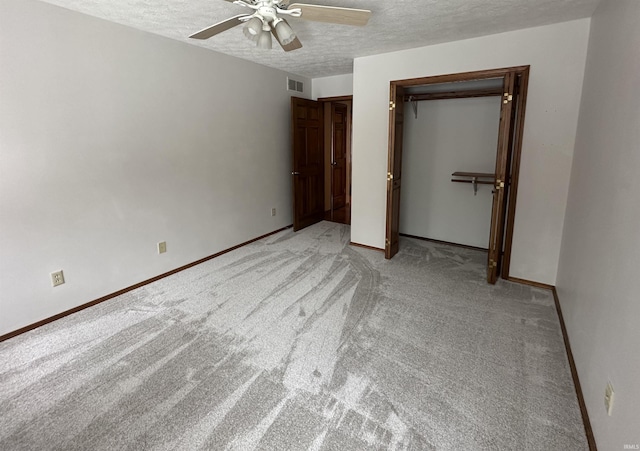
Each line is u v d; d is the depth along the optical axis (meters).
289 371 2.04
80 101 2.57
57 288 2.59
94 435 1.61
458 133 4.26
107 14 2.55
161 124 3.20
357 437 1.59
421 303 2.88
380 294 3.04
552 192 2.98
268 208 4.81
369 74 3.86
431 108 4.38
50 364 2.10
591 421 1.58
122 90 2.84
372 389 1.90
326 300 2.93
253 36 2.08
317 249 4.29
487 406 1.77
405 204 4.86
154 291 3.10
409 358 2.16
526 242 3.18
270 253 4.14
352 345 2.30
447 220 4.55
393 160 3.66
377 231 4.22
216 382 1.95
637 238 1.30
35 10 2.27
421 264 3.77
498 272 3.40
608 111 1.90
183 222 3.56
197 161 3.62
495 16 2.58
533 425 1.66
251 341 2.34
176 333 2.43
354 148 4.16
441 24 2.75
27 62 2.27
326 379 1.97
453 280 3.34
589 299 1.89
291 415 1.72
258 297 2.99
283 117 4.84
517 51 2.95
